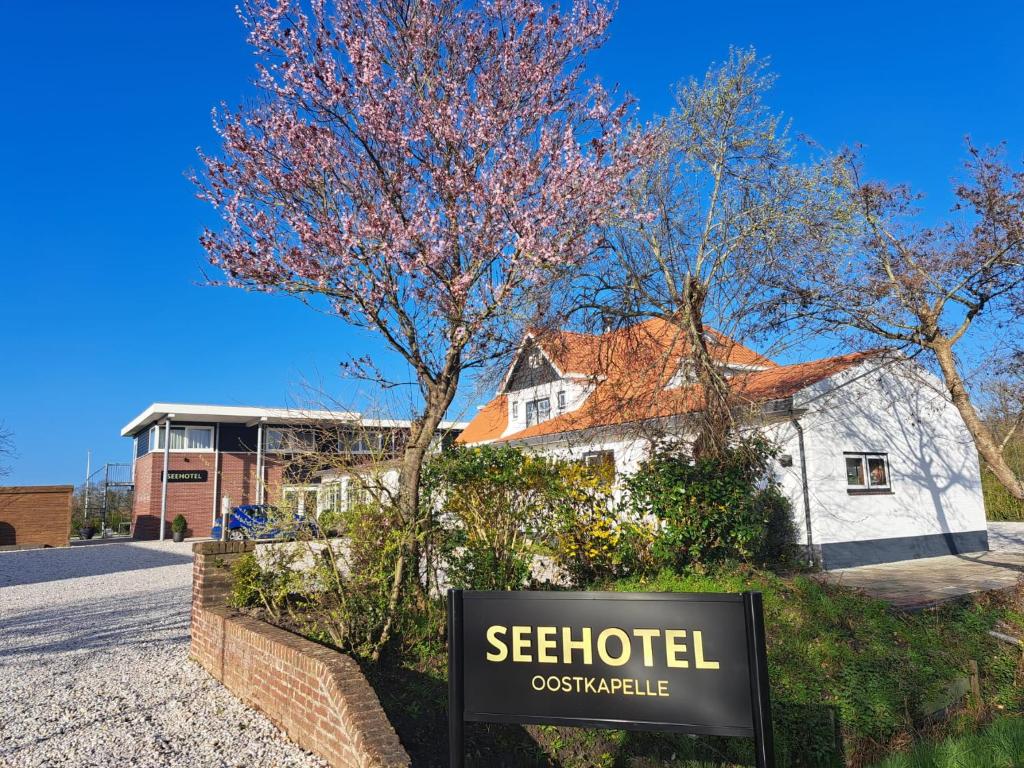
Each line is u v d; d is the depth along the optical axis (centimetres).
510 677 327
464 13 838
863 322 1300
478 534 780
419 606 692
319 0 799
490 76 824
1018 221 1173
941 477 1622
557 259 770
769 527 1328
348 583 652
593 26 839
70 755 520
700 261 1162
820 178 1243
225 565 786
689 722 306
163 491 3353
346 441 705
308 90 778
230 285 784
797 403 1362
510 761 543
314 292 782
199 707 625
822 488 1359
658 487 1015
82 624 1050
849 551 1373
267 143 789
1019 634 931
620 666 316
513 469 820
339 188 798
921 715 696
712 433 1045
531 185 791
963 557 1526
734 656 305
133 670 756
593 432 1320
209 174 778
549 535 883
